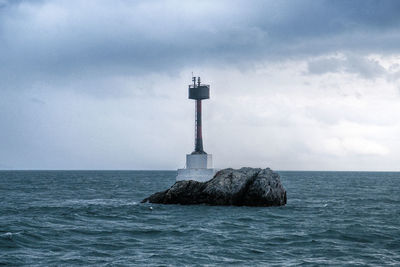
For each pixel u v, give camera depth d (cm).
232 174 6212
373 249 3275
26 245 3284
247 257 2977
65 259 2872
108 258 2914
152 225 4369
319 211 5828
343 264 2795
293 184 15338
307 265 2762
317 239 3653
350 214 5559
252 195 5988
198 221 4647
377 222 4775
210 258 2933
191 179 6488
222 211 5500
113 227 4212
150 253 3069
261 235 3819
